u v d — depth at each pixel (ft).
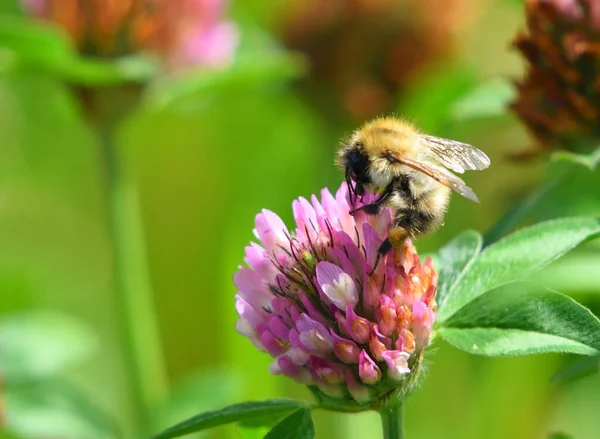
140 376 1.17
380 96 1.25
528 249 0.81
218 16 1.15
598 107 0.93
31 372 1.15
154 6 1.12
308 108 1.28
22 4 1.14
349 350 0.77
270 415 0.82
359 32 1.24
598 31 0.93
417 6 1.25
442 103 1.09
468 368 1.20
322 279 0.78
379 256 0.79
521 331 0.77
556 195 0.94
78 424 1.14
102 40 1.12
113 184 1.15
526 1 0.95
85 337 1.18
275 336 0.79
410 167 0.83
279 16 1.30
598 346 0.75
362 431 1.18
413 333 0.78
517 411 1.19
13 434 1.13
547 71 0.94
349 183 0.82
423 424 1.22
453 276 0.81
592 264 0.97
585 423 1.17
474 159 0.85
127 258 1.16
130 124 1.26
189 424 0.78
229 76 1.14
